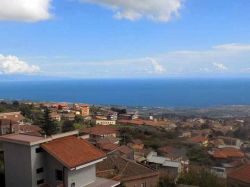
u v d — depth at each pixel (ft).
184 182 151.64
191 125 573.74
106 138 274.77
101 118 490.49
